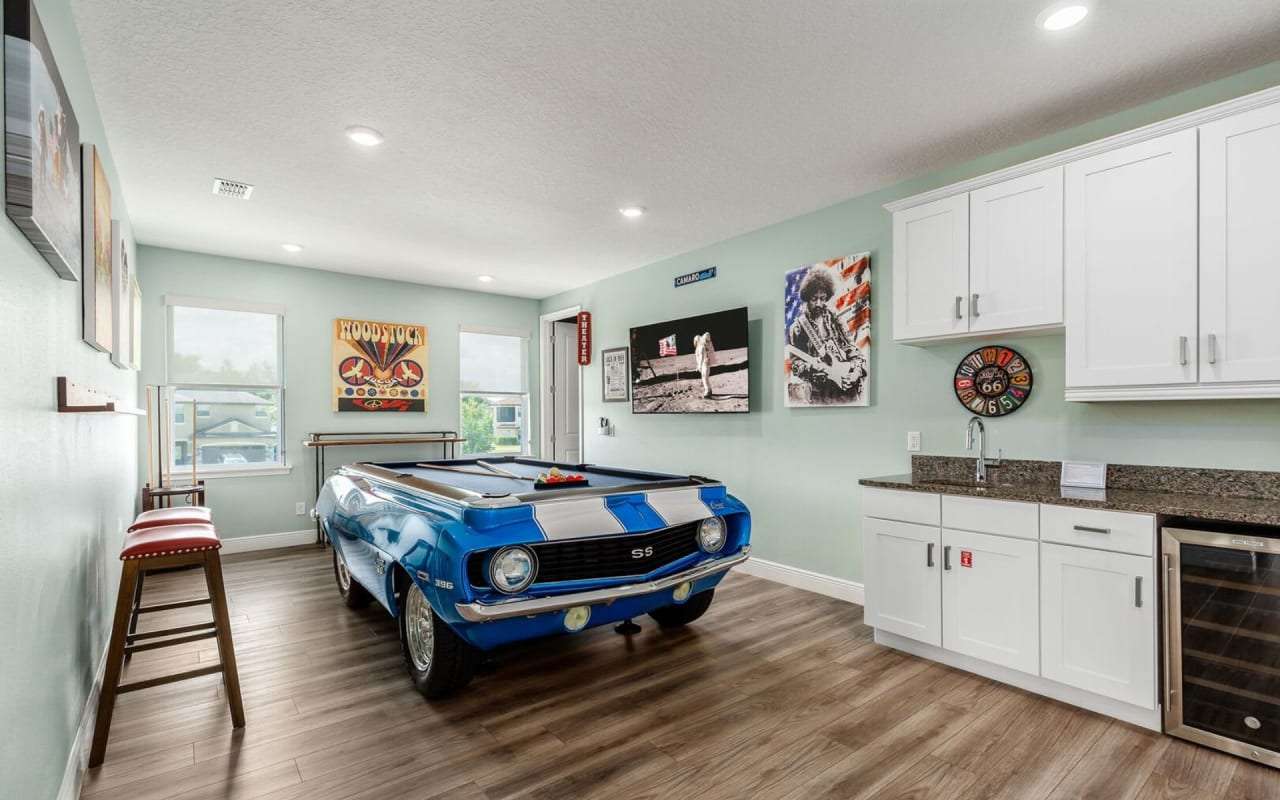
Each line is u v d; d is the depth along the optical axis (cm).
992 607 263
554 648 307
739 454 464
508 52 232
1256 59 238
